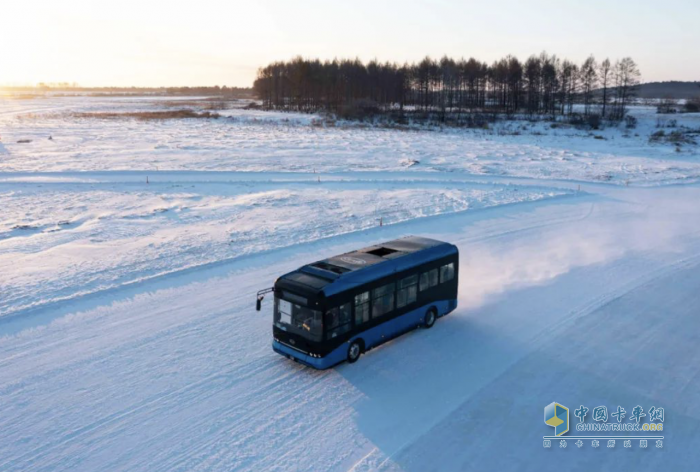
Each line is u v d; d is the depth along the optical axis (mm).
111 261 23906
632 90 118500
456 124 94750
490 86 131750
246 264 23906
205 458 11445
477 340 17109
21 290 20375
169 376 14758
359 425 12609
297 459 11406
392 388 14266
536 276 23188
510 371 15125
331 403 13539
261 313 19062
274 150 59938
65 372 14883
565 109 124688
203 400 13641
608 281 22594
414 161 53312
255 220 31484
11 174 43344
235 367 15328
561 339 17172
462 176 47344
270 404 13500
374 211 33938
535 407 13344
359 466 11141
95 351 16094
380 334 16297
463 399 13680
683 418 13031
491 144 70250
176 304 19641
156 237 27844
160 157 53344
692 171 52812
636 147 70500
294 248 26141
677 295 21094
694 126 91688
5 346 16297
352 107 108812
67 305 19250
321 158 55094
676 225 32469
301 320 14828
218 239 27438
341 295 14867
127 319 18328
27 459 11359
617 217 34312
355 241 27469
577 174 50062
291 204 35562
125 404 13414
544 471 11062
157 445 11867
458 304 20156
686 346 16828
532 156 60500
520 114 113188
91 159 51562
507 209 35812
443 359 15859
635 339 17250
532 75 121375
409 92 136125
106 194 37938
